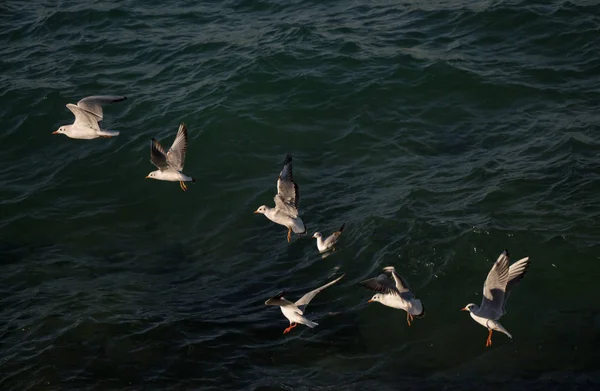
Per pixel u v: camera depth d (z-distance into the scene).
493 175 24.66
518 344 18.17
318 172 26.27
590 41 32.22
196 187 25.83
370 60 31.94
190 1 39.00
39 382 17.53
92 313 19.92
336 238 21.64
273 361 18.33
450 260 20.75
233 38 34.62
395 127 28.31
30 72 33.00
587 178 23.72
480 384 17.19
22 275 22.02
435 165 25.97
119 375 17.80
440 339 18.61
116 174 26.67
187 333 19.23
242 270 22.16
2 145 28.62
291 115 29.05
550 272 20.11
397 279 16.62
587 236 21.09
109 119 29.47
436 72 30.80
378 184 25.27
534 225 21.70
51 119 29.77
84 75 32.59
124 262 22.77
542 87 29.75
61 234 24.05
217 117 28.77
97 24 37.00
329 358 18.33
